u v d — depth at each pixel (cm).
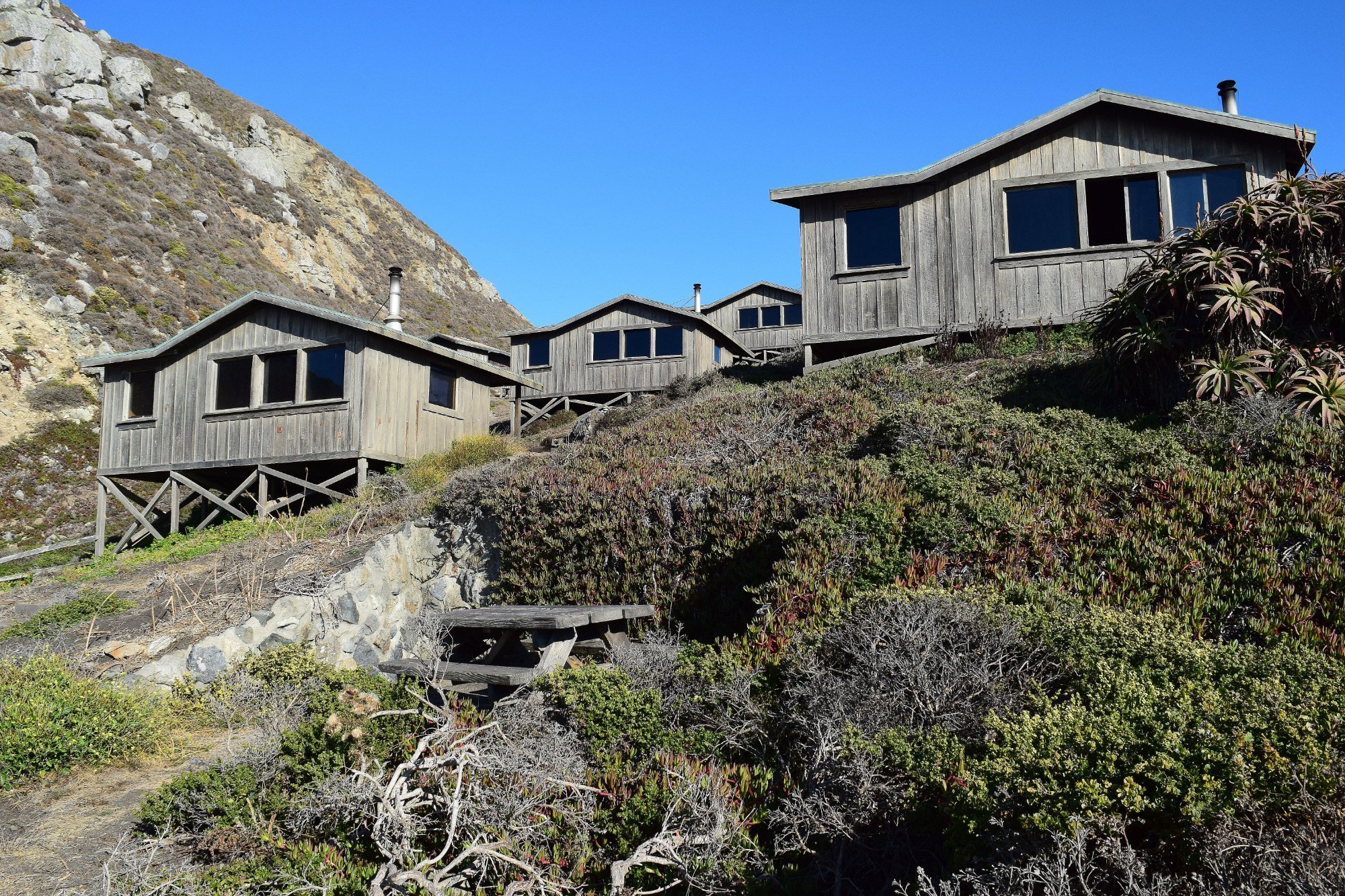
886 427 778
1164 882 242
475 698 638
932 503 616
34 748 536
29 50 3884
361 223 5628
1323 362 680
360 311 4516
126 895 366
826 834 346
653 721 455
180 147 4388
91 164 3519
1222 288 711
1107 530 551
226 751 586
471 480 1033
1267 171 1187
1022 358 1086
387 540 1000
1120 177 1250
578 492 843
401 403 1532
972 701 392
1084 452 653
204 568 1069
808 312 1390
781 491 704
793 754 420
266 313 1531
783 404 1053
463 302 5734
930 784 337
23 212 2850
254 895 362
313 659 711
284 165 5488
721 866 341
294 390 1503
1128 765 279
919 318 1327
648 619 728
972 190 1320
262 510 1460
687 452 953
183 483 1566
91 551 1802
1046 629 421
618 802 392
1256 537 503
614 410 1638
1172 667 363
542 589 827
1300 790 251
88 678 691
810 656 448
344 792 394
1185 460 596
